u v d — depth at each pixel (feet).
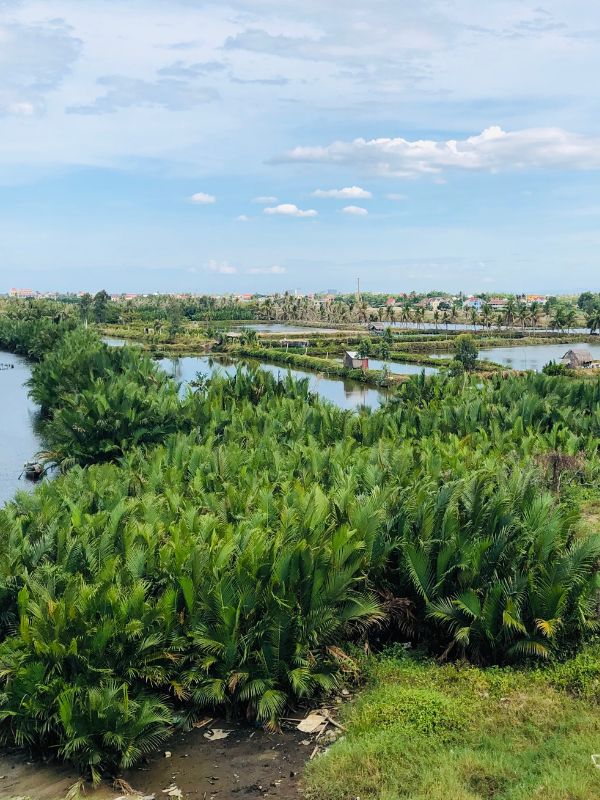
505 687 44.65
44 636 43.55
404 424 114.11
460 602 48.73
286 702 46.39
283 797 37.52
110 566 49.57
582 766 35.04
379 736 40.06
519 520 54.03
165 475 76.89
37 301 569.64
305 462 82.79
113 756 41.01
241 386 153.48
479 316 544.62
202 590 47.34
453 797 33.17
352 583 51.90
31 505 66.80
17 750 43.93
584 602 48.19
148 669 44.60
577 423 116.16
